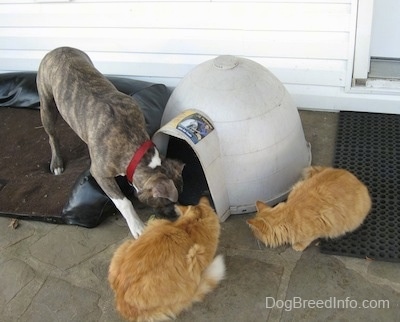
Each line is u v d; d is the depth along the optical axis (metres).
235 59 1.82
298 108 2.37
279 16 2.19
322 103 2.32
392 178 1.88
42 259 1.78
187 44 2.41
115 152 1.73
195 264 1.43
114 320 1.54
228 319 1.49
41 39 2.69
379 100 2.22
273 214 1.63
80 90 1.85
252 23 2.25
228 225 1.80
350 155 2.02
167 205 1.69
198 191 1.92
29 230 1.91
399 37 2.18
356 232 1.69
